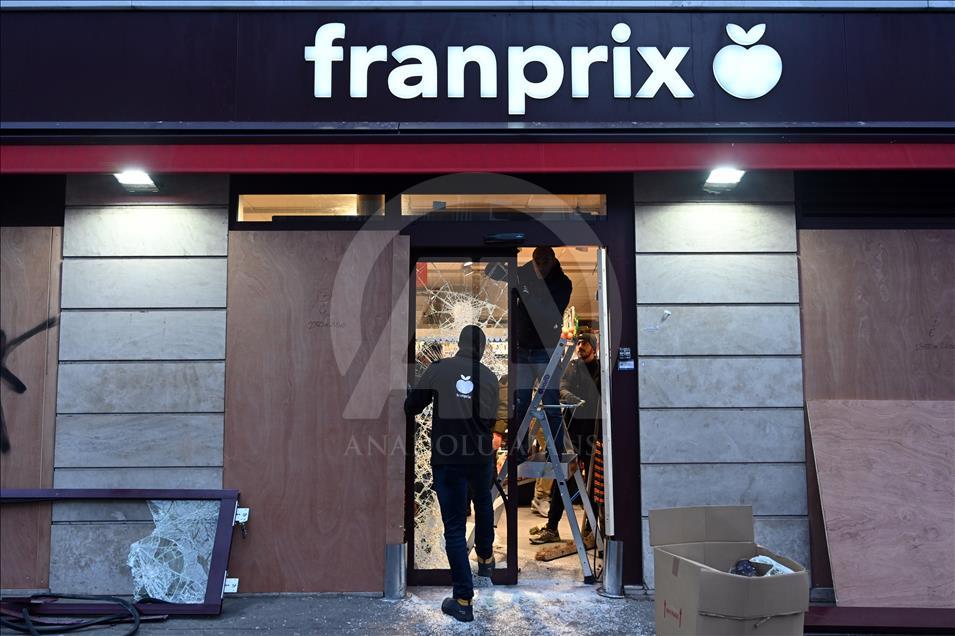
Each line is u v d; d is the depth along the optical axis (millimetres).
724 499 4836
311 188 5039
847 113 4879
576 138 4633
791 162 4535
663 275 4953
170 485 4812
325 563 4773
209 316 4902
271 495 4809
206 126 4734
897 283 4977
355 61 4859
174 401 4859
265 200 5027
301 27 4887
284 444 4840
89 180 4957
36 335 4918
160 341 4887
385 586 4723
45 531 4750
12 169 4477
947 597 4438
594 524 5211
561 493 5059
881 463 4699
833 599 4738
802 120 4879
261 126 4750
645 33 4902
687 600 3254
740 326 4930
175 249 4938
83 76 4859
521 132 4746
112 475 4816
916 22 4930
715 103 4875
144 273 4922
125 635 4098
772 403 4887
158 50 4875
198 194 4965
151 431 4840
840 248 4984
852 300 4961
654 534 3641
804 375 4910
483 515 4500
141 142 4605
